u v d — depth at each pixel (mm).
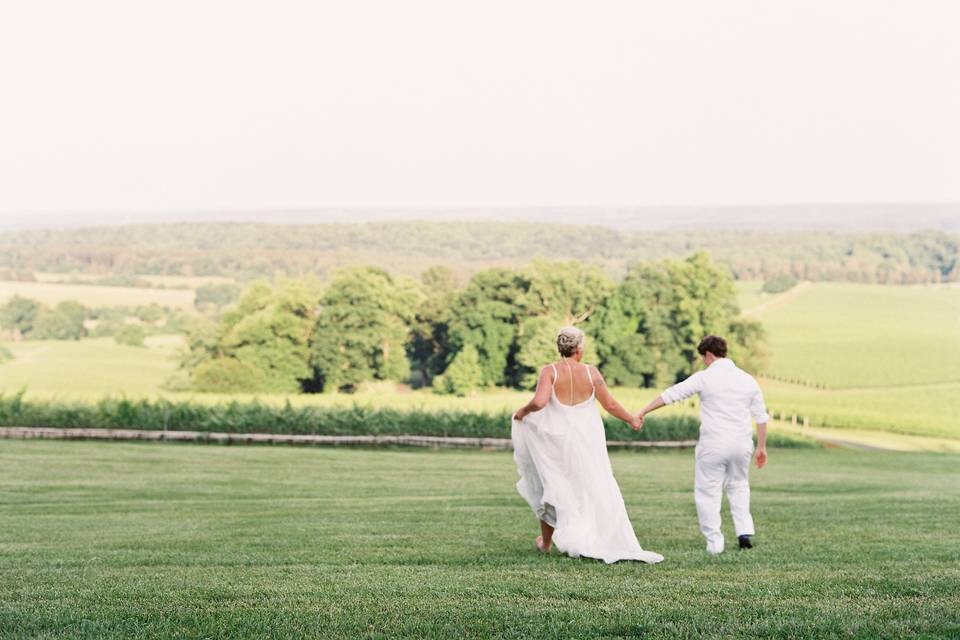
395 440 35312
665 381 74188
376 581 6012
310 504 13594
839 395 70125
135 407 35250
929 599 5332
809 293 76875
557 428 7273
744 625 4641
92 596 5445
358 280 74812
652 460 29422
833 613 4902
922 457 36750
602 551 7129
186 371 75188
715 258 84500
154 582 6023
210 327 76312
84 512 12320
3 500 13898
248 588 5703
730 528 10430
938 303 76438
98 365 75750
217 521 10992
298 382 74250
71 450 24609
